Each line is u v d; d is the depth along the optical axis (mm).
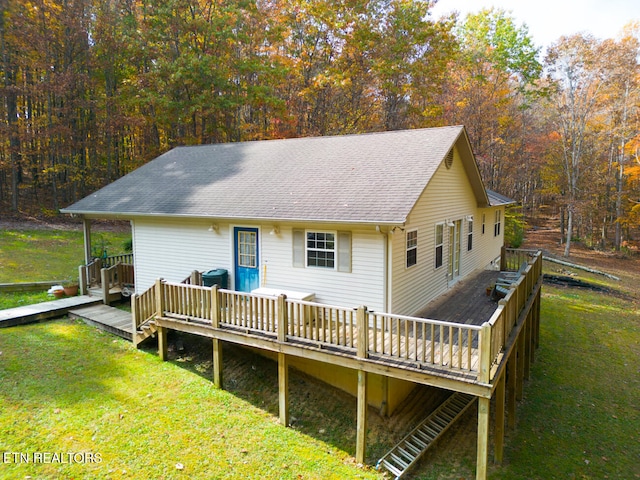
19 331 10484
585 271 23922
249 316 8359
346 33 26312
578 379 10586
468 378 6008
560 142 30422
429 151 10070
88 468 6082
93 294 13133
